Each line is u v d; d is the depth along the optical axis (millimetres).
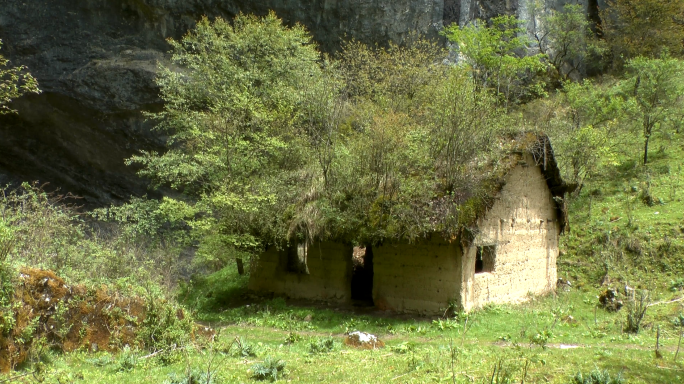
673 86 20828
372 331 11883
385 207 12719
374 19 25297
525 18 28344
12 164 26094
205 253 14656
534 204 14695
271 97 17562
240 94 16922
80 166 26156
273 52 19594
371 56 21969
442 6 26109
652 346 9836
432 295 12617
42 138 25438
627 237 16359
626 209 18031
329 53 25547
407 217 12195
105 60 23812
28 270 7977
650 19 28781
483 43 23438
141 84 23516
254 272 16719
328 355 8797
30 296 7797
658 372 7625
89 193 26438
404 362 8102
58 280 8242
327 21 25266
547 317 12383
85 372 7137
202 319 14102
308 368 7824
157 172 17562
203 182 16062
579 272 15977
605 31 30266
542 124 19594
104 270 11734
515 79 24844
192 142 16547
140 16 23891
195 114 16938
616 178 20312
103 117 24344
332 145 14492
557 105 22047
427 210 12141
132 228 16188
